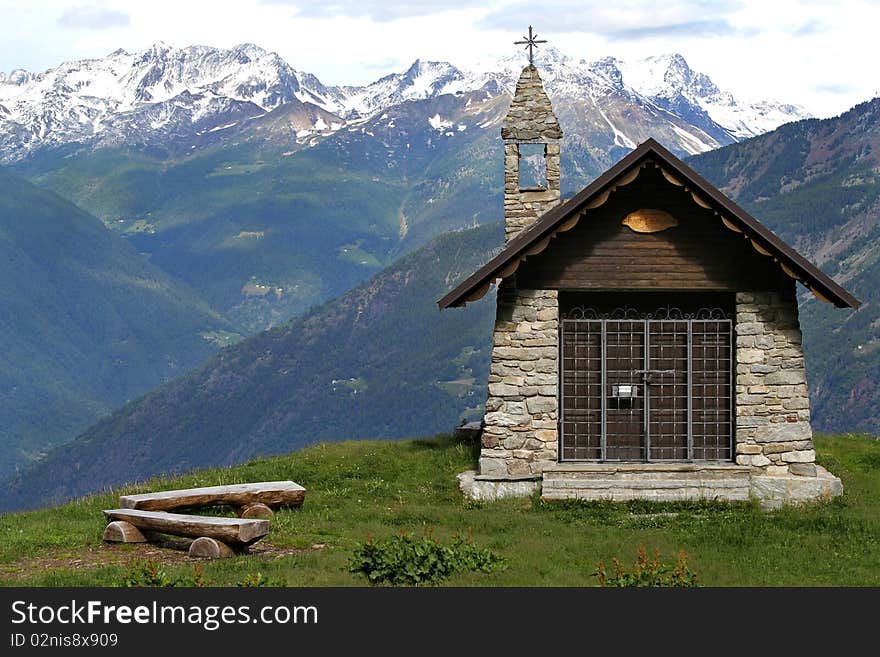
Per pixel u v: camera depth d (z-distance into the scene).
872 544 21.08
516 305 26.33
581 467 26.09
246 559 19.09
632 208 26.11
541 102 29.30
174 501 22.67
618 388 26.77
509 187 29.31
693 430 26.64
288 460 29.98
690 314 27.00
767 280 26.16
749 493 25.91
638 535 22.36
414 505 25.83
